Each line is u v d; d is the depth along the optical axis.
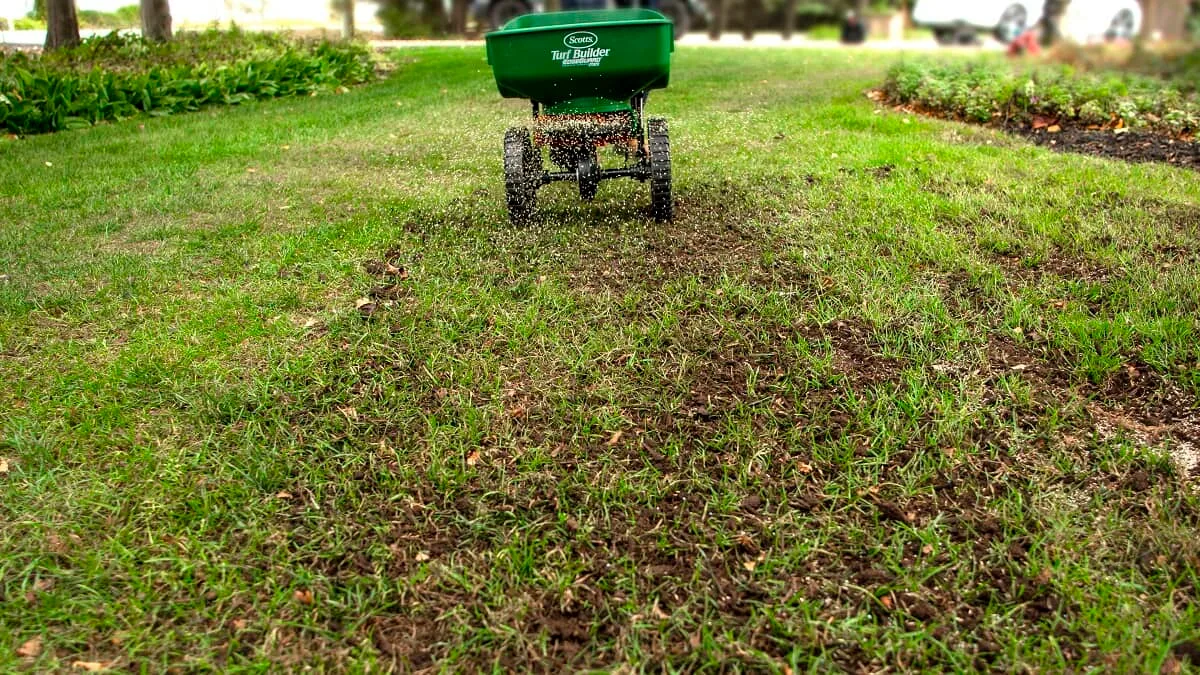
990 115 9.11
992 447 3.15
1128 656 2.29
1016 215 5.41
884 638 2.40
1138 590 2.52
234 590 2.63
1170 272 4.48
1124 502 2.87
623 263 4.92
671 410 3.47
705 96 10.67
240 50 15.31
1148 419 3.33
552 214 5.86
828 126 8.64
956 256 4.77
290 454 3.26
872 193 5.96
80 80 10.91
